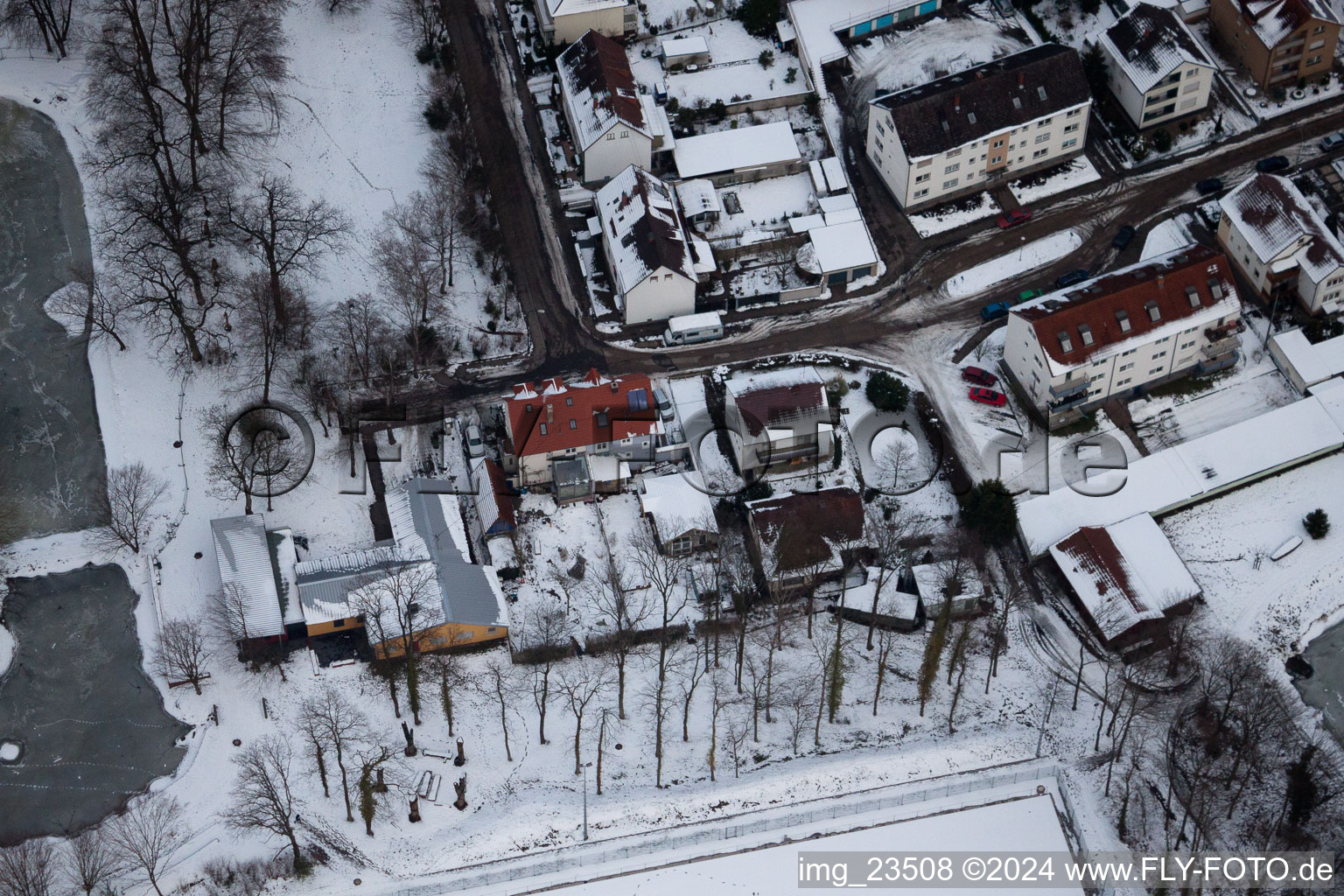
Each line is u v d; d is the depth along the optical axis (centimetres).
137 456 16325
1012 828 14200
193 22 17925
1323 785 14350
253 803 13875
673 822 14175
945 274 18100
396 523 15975
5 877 13550
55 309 17262
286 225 17512
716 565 15562
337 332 17200
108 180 18062
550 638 15100
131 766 14512
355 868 13875
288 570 15550
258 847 13950
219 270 17525
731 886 13800
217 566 15625
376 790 14188
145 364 16938
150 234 17500
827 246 17988
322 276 17625
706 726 14850
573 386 16325
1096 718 14962
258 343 17075
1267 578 15862
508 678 15088
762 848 14062
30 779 14438
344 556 15688
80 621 15388
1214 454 16475
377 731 14700
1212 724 14775
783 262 18162
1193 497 16275
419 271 17100
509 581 15775
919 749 14662
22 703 14900
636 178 17912
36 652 15212
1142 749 14650
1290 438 16488
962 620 15675
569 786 14412
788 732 14838
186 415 16625
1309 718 15000
